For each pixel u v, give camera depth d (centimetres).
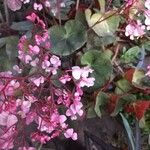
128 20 43
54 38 42
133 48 45
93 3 45
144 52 46
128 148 42
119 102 42
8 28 46
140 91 44
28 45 40
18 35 46
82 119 45
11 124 38
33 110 38
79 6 45
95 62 43
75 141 45
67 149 45
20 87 38
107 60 43
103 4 43
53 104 38
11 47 44
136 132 42
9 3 44
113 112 42
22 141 39
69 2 45
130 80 43
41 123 37
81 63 43
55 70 39
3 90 37
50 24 45
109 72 42
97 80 43
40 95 39
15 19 47
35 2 44
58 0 43
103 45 44
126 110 43
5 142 37
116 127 45
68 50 42
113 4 46
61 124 37
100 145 43
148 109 44
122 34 46
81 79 38
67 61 44
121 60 45
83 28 42
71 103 38
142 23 45
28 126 43
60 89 39
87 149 44
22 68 42
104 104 43
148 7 42
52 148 45
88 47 44
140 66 45
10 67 44
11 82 38
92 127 45
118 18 43
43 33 39
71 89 42
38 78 38
